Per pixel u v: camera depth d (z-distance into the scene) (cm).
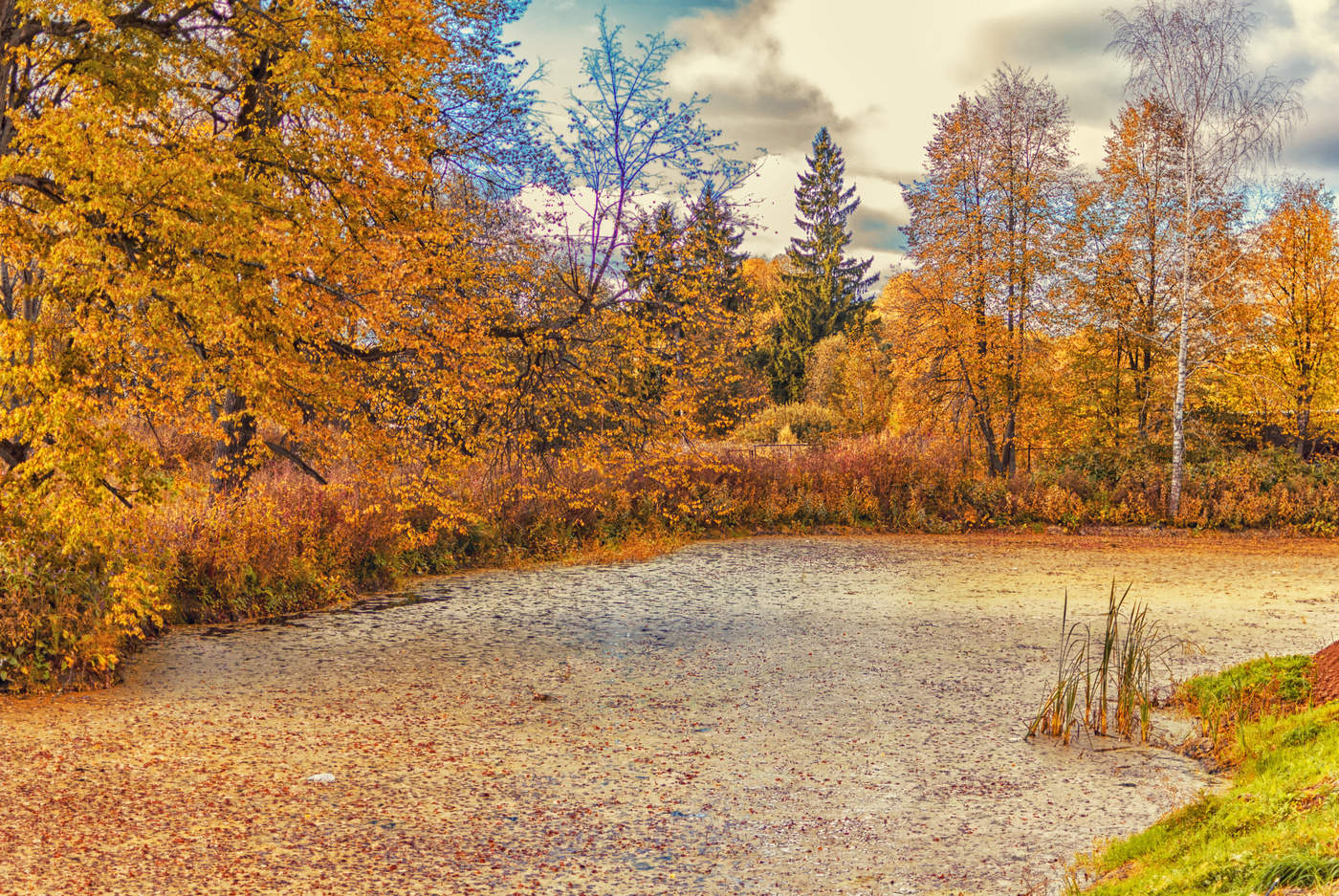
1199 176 2527
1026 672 1049
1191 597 1533
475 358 1379
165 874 528
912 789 690
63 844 566
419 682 1004
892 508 2497
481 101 1474
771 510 2447
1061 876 535
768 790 689
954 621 1348
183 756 744
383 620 1341
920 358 3005
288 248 959
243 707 898
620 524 2145
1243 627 1272
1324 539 2323
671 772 728
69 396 832
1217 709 806
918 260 2973
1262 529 2434
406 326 1280
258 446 1251
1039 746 791
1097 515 2517
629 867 553
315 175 1121
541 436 1738
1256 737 716
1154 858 479
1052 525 2498
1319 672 795
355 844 579
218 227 881
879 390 4262
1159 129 2773
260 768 720
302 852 564
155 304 882
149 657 1102
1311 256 2825
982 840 595
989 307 2902
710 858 568
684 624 1321
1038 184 2884
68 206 856
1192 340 2666
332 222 1061
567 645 1193
